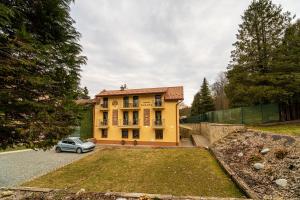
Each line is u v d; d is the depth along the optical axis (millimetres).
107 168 12086
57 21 5316
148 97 26000
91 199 5039
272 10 19219
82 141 20266
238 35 20812
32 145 4738
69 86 5449
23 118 4312
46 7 4895
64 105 5004
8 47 3775
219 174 9539
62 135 5246
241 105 21859
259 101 19438
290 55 17828
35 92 4547
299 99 20219
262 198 5750
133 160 14016
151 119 25516
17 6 4422
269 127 15945
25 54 4148
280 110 19797
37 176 10820
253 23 19812
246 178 7945
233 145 13914
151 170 11133
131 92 26797
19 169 12547
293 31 18969
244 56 19609
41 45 4426
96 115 28125
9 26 4250
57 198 5242
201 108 48281
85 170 11836
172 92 26781
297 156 7801
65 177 10453
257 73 18641
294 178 6645
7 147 4488
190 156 14258
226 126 17234
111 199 5016
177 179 9250
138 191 7949
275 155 8922
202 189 7742
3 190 6133
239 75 19297
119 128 26750
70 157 16656
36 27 4969
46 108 4559
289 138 9695
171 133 24578
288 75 16922
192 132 32375
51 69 4941
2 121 3830
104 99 28062
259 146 11172
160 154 15703
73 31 5766
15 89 4129
